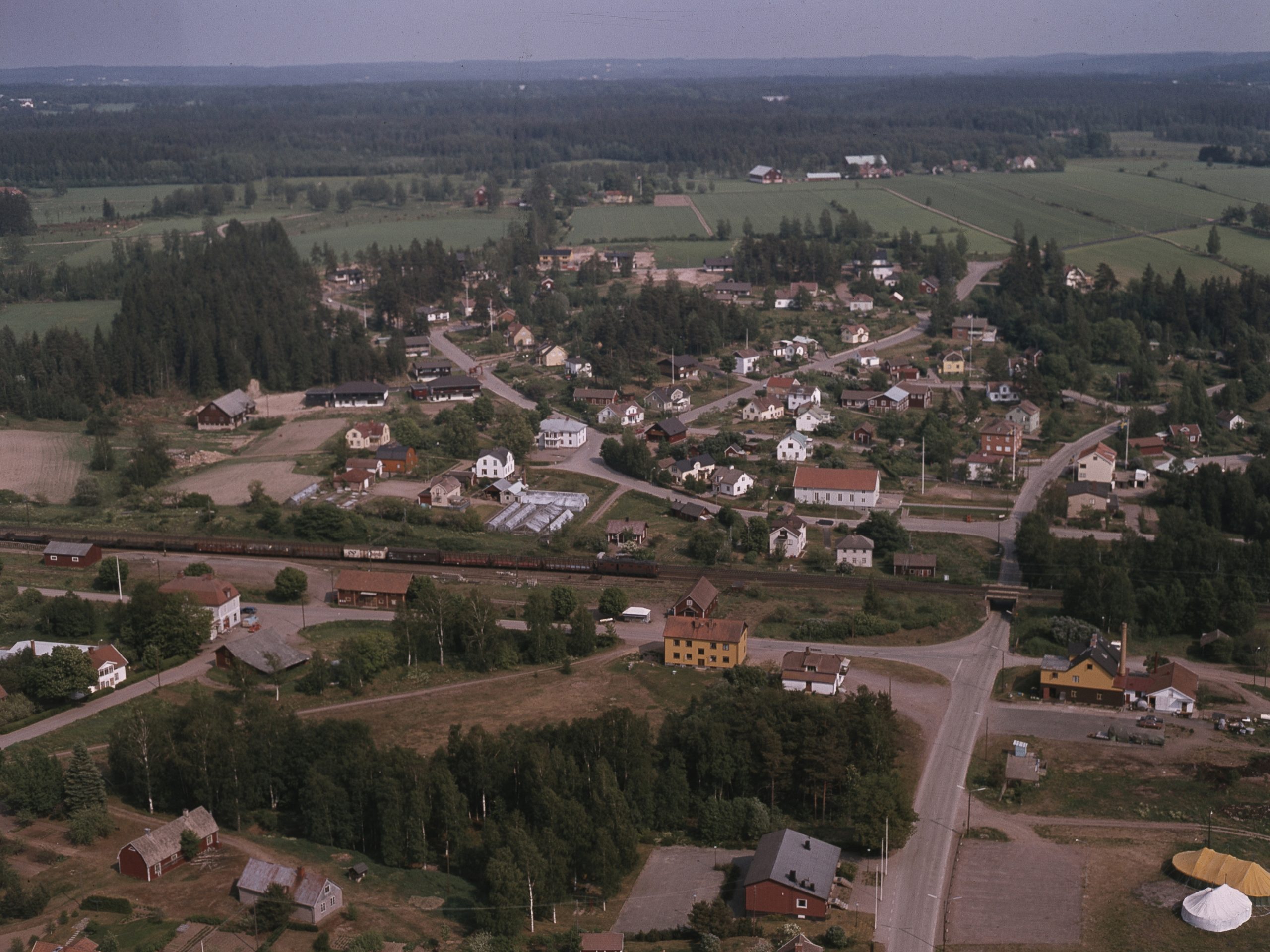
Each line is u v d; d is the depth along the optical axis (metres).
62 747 121.25
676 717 118.25
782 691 122.44
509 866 95.94
